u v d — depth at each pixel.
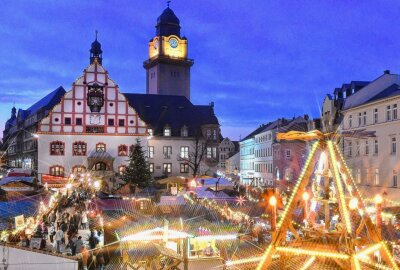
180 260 14.09
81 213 33.31
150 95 85.62
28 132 89.44
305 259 7.85
